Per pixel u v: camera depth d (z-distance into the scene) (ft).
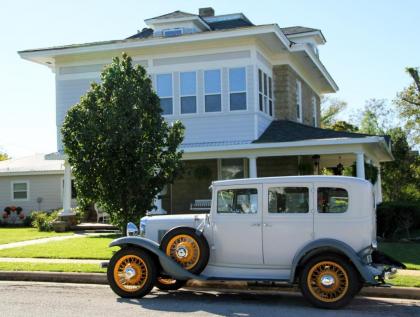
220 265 31.53
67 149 46.91
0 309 28.48
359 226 29.63
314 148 66.80
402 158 121.19
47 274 38.91
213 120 73.36
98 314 27.35
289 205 30.66
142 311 28.19
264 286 34.55
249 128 71.92
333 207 30.09
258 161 78.02
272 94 80.59
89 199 47.78
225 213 31.58
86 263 42.86
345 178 30.25
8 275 39.55
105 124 45.78
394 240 57.41
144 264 31.81
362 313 27.91
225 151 69.41
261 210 30.91
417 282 33.55
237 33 70.95
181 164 49.24
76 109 47.14
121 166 46.52
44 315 27.04
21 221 106.42
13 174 108.27
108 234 72.69
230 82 73.26
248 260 31.01
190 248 31.35
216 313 27.86
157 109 48.88
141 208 47.32
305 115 92.07
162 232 33.53
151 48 75.31
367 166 73.05
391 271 29.99
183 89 74.74
